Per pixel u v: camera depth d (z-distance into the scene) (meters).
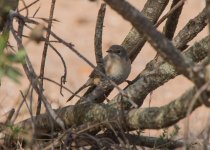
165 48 7.53
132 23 7.54
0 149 9.89
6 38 8.23
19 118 12.68
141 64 24.31
